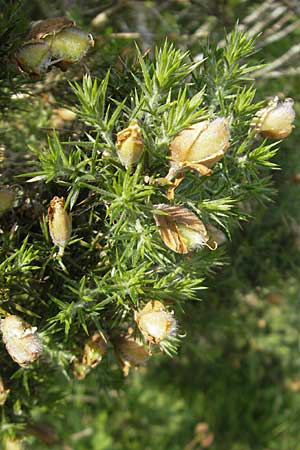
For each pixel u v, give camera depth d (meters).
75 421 0.62
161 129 0.20
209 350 0.55
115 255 0.22
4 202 0.22
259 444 0.67
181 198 0.21
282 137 0.22
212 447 0.66
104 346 0.24
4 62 0.24
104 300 0.22
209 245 0.22
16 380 0.27
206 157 0.19
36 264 0.23
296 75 0.49
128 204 0.20
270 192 0.24
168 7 0.46
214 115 0.21
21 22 0.24
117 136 0.20
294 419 0.68
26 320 0.24
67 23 0.22
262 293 0.49
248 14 0.47
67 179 0.22
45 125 0.32
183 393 0.65
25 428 0.28
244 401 0.67
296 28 0.52
